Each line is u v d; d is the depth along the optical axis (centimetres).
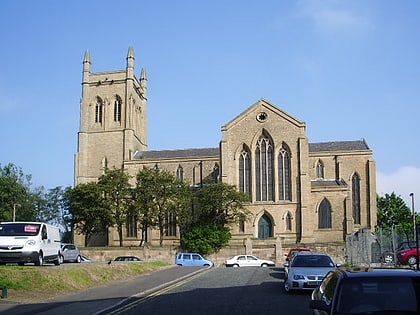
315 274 2583
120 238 8762
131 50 11231
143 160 10562
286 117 9000
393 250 4472
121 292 2669
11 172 11306
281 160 8956
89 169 10938
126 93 11031
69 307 2130
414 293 1115
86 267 3269
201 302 2278
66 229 10650
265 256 7481
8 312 1988
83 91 11181
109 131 10975
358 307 1098
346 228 8588
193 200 8769
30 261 3306
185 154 11000
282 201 8812
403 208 12538
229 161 9056
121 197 8650
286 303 2233
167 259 7781
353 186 9650
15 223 3456
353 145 10319
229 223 8506
